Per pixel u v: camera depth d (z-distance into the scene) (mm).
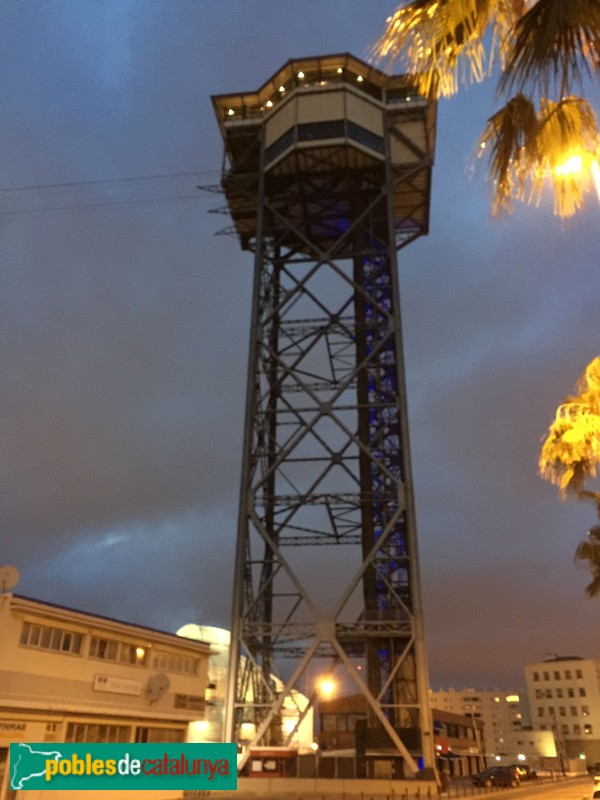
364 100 67000
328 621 50188
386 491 54844
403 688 49562
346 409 58219
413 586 50656
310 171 66125
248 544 54938
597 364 14695
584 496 22969
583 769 118125
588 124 7590
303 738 71625
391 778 45656
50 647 34438
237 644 50344
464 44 7594
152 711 39656
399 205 72750
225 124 70000
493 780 64438
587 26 6641
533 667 153625
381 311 61750
